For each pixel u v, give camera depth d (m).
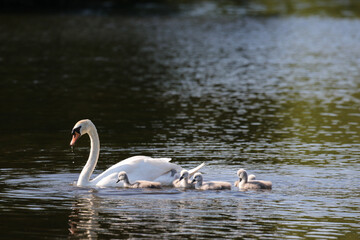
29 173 16.77
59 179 16.25
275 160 18.36
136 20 71.06
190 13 80.00
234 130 22.88
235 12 82.75
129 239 12.02
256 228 12.67
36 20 68.06
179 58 44.75
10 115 25.30
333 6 93.06
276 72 38.72
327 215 13.48
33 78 34.81
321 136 21.95
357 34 62.38
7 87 31.84
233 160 18.36
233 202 14.30
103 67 39.78
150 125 23.62
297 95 30.86
